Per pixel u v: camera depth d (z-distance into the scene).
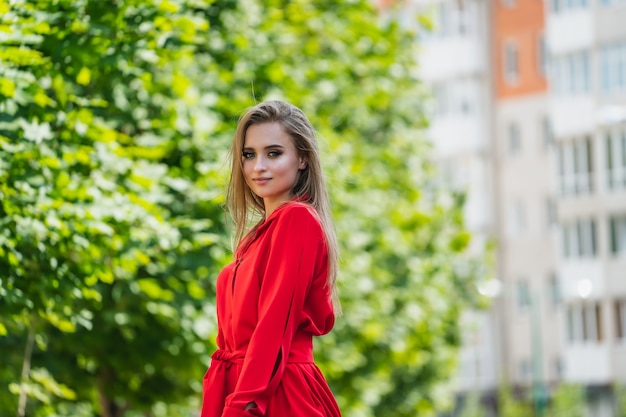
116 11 13.05
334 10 25.91
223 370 6.97
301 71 23.16
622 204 67.06
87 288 13.95
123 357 17.70
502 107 73.06
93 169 14.58
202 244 15.82
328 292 7.05
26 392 15.03
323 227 7.08
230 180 7.41
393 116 30.62
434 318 29.97
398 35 27.09
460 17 74.06
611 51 67.56
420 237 31.31
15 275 13.20
